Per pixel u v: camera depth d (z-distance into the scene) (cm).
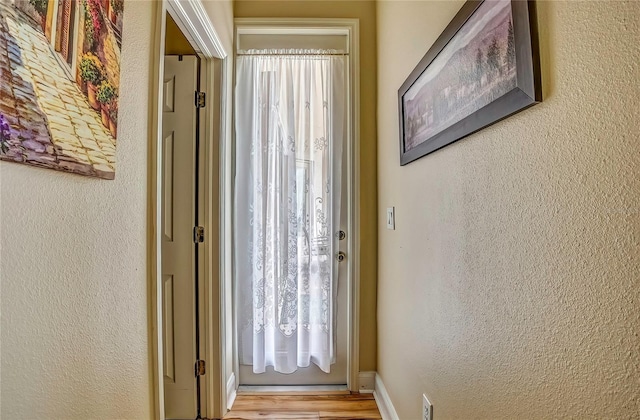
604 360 50
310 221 207
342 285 212
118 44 79
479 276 84
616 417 48
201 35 150
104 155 74
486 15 78
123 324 84
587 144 52
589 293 52
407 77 143
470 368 89
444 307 106
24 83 52
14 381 54
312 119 208
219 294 178
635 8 45
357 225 205
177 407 177
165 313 175
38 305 58
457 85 93
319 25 205
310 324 209
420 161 127
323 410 189
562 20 57
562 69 57
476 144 85
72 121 63
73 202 66
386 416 177
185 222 175
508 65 69
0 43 48
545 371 62
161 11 100
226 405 183
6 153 50
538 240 63
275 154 204
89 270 71
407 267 144
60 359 64
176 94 175
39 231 58
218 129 177
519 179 68
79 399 69
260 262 204
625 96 47
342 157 210
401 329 153
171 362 176
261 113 203
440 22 109
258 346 203
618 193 48
